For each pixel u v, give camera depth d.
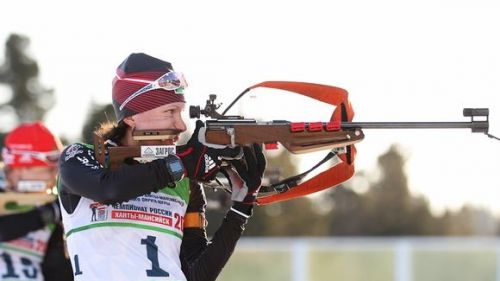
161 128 14.49
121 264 14.44
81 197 14.66
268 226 100.25
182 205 14.94
